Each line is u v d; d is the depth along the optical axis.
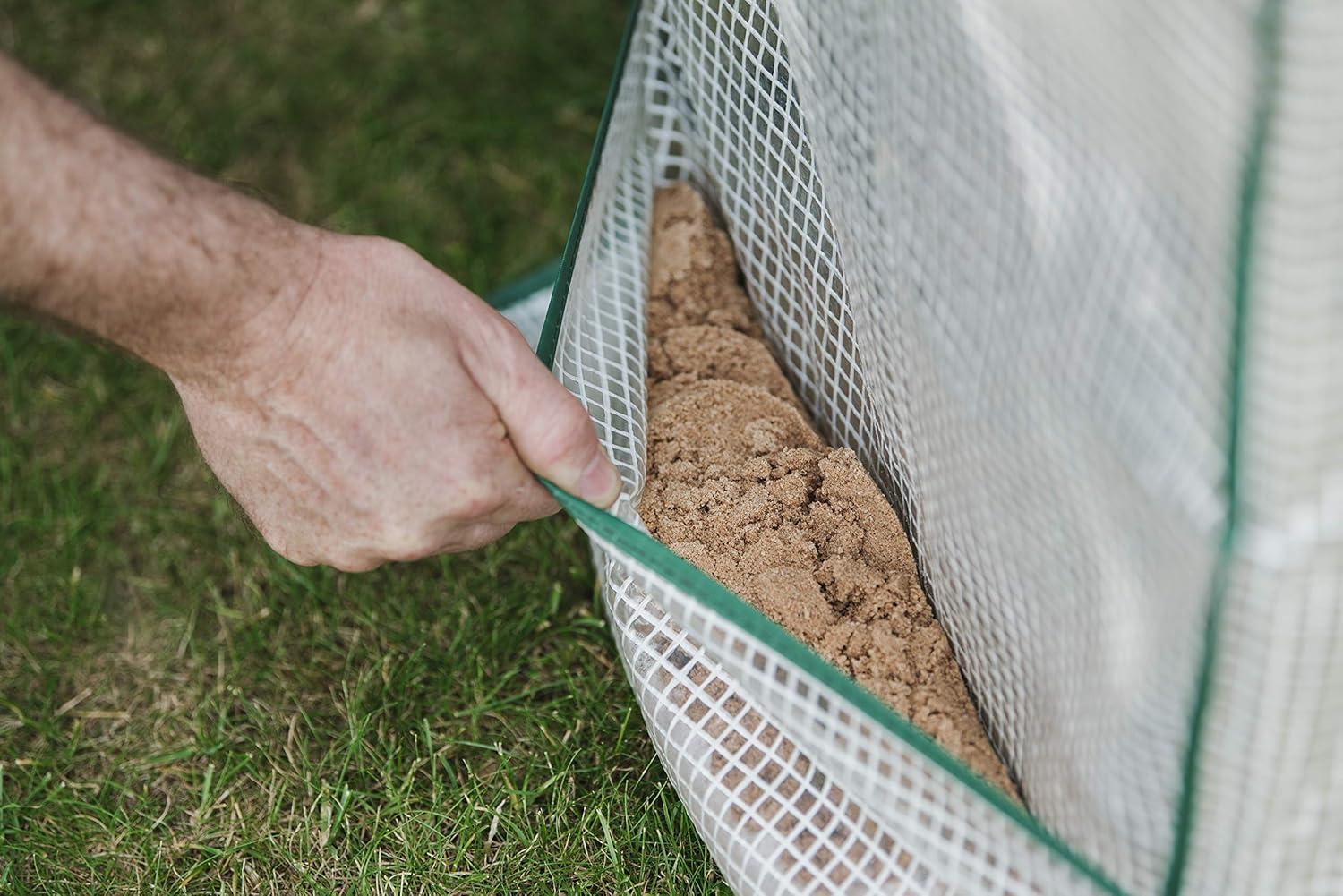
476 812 0.83
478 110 1.19
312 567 0.93
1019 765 0.72
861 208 0.72
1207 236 0.58
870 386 0.77
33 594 0.94
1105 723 0.65
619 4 1.26
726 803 0.73
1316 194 0.56
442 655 0.89
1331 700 0.61
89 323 0.69
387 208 1.12
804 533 0.76
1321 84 0.55
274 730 0.88
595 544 0.81
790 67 0.75
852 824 0.72
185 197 0.69
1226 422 0.58
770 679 0.70
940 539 0.73
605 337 0.81
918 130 0.67
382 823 0.83
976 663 0.74
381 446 0.71
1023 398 0.65
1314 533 0.58
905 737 0.68
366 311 0.71
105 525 0.96
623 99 0.84
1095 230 0.61
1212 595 0.59
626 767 0.85
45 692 0.90
